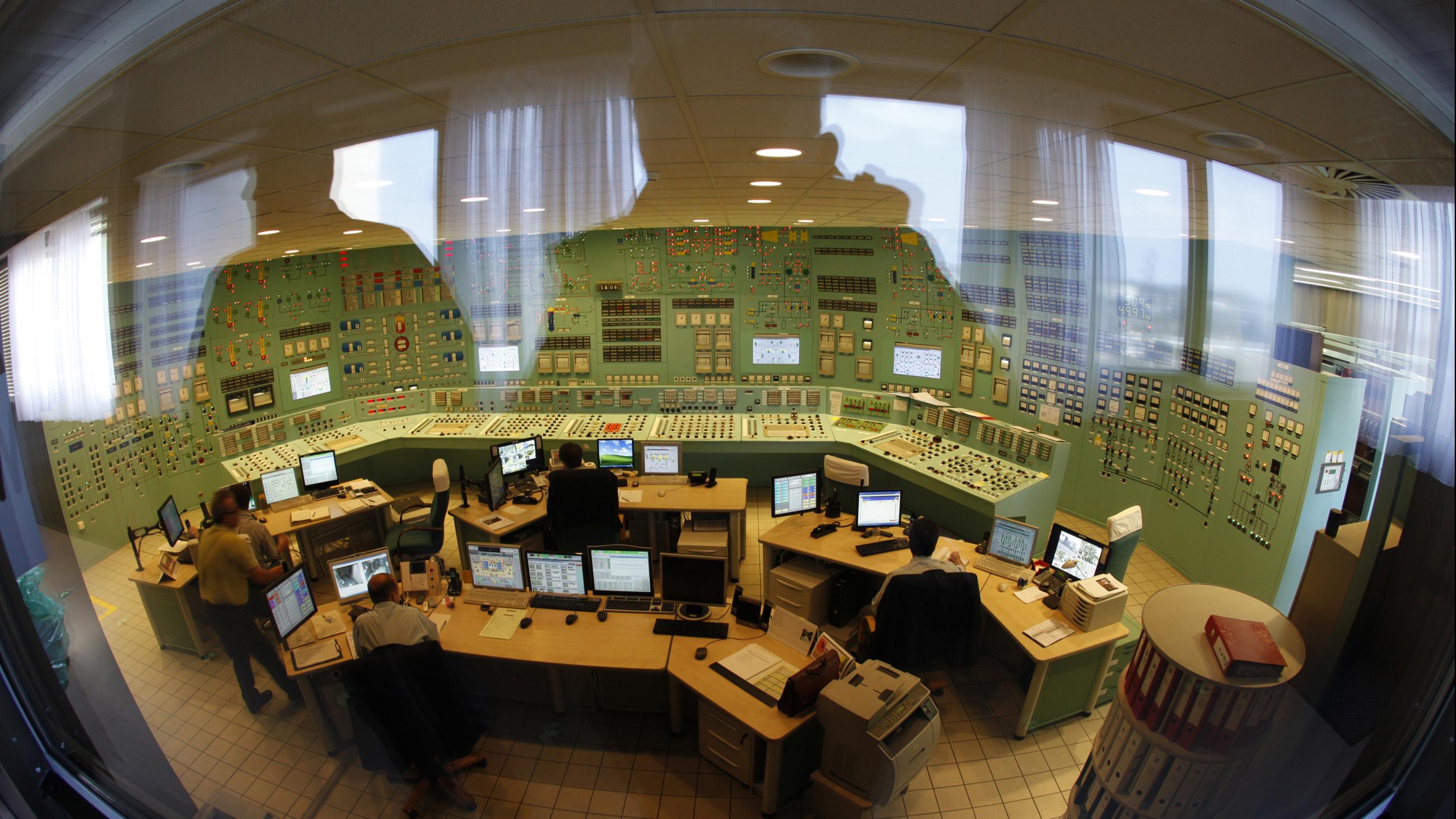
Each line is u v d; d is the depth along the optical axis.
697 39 1.08
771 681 3.31
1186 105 1.31
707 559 3.78
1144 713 2.43
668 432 6.91
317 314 6.88
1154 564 5.56
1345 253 2.91
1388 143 1.19
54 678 1.89
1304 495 4.21
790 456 7.06
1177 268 5.07
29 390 2.13
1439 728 1.31
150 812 2.04
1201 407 5.10
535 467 6.05
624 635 3.66
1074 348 5.86
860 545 4.59
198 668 4.29
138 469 5.13
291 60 1.12
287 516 5.48
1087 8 0.91
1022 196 2.82
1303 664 2.14
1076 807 2.80
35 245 2.20
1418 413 1.42
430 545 5.20
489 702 4.04
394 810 3.38
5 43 1.04
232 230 3.37
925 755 3.08
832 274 6.95
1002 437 5.82
